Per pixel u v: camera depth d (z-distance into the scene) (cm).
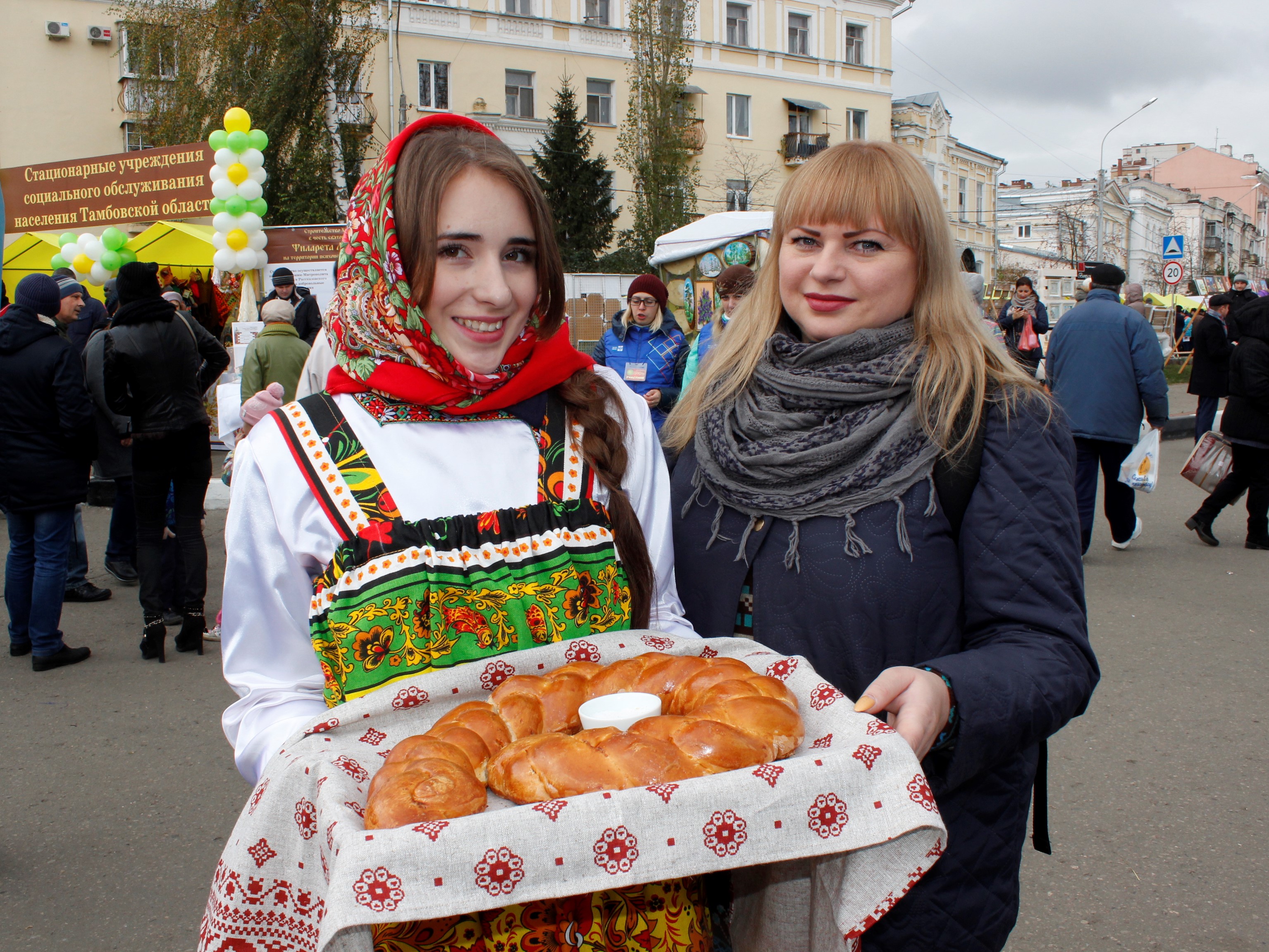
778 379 135
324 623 111
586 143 2812
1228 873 251
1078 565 121
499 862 78
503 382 121
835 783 86
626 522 123
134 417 436
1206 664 409
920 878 106
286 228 1090
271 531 114
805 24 3275
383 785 86
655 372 620
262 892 93
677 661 106
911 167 129
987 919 122
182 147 1009
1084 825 277
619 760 87
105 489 682
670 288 1169
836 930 97
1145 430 589
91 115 2275
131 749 350
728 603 136
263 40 1941
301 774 93
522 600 114
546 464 121
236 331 797
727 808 83
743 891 113
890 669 106
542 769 87
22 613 450
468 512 116
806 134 3228
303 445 115
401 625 108
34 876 265
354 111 2398
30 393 415
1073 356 564
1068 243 4306
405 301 112
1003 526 118
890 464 125
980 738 105
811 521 128
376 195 112
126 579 582
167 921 244
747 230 1079
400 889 76
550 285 121
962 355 124
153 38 1933
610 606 120
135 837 287
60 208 1052
